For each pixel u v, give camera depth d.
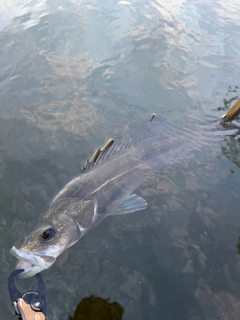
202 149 0.71
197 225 0.56
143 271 0.49
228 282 0.47
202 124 0.80
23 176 0.64
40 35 1.18
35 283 0.47
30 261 0.45
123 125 0.79
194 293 0.46
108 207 0.57
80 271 0.49
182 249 0.52
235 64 1.03
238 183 0.64
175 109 0.85
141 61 1.04
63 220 0.50
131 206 0.58
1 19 1.31
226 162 0.68
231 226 0.56
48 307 0.44
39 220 0.50
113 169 0.61
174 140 0.72
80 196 0.55
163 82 0.95
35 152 0.70
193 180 0.64
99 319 0.43
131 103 0.86
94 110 0.83
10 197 0.59
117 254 0.51
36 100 0.87
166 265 0.50
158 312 0.44
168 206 0.59
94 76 0.97
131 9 1.37
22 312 0.40
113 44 1.13
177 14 1.34
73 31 1.20
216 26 1.26
